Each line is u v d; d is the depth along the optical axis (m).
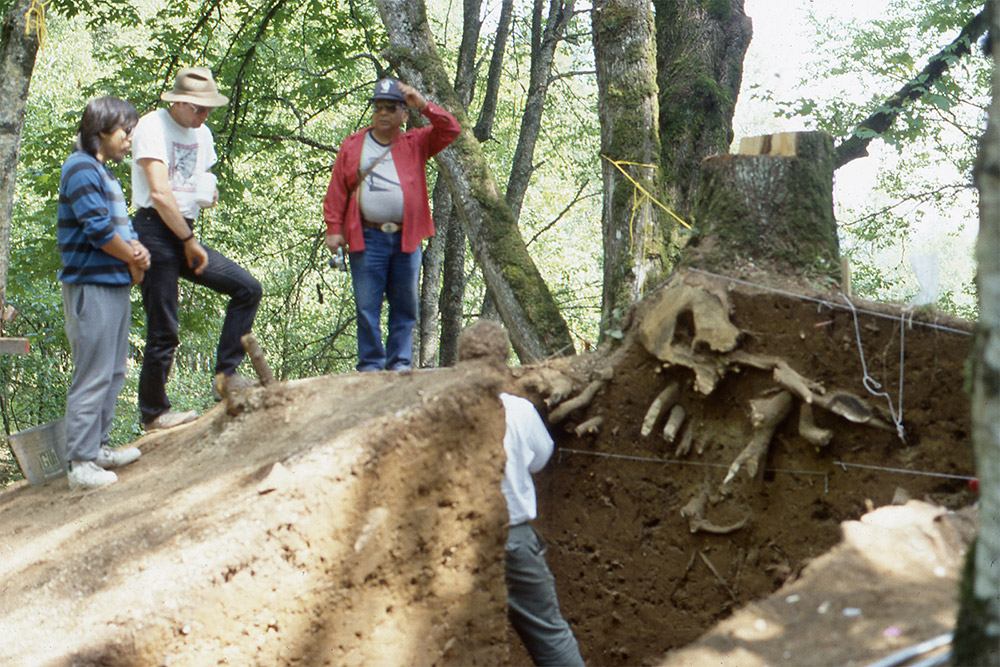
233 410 5.31
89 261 4.97
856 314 4.87
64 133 12.31
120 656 3.41
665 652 5.33
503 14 15.04
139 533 4.06
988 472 2.12
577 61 17.59
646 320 5.40
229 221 15.55
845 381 4.89
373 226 6.02
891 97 10.57
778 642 2.69
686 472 5.34
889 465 4.79
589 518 5.65
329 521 3.83
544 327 7.40
